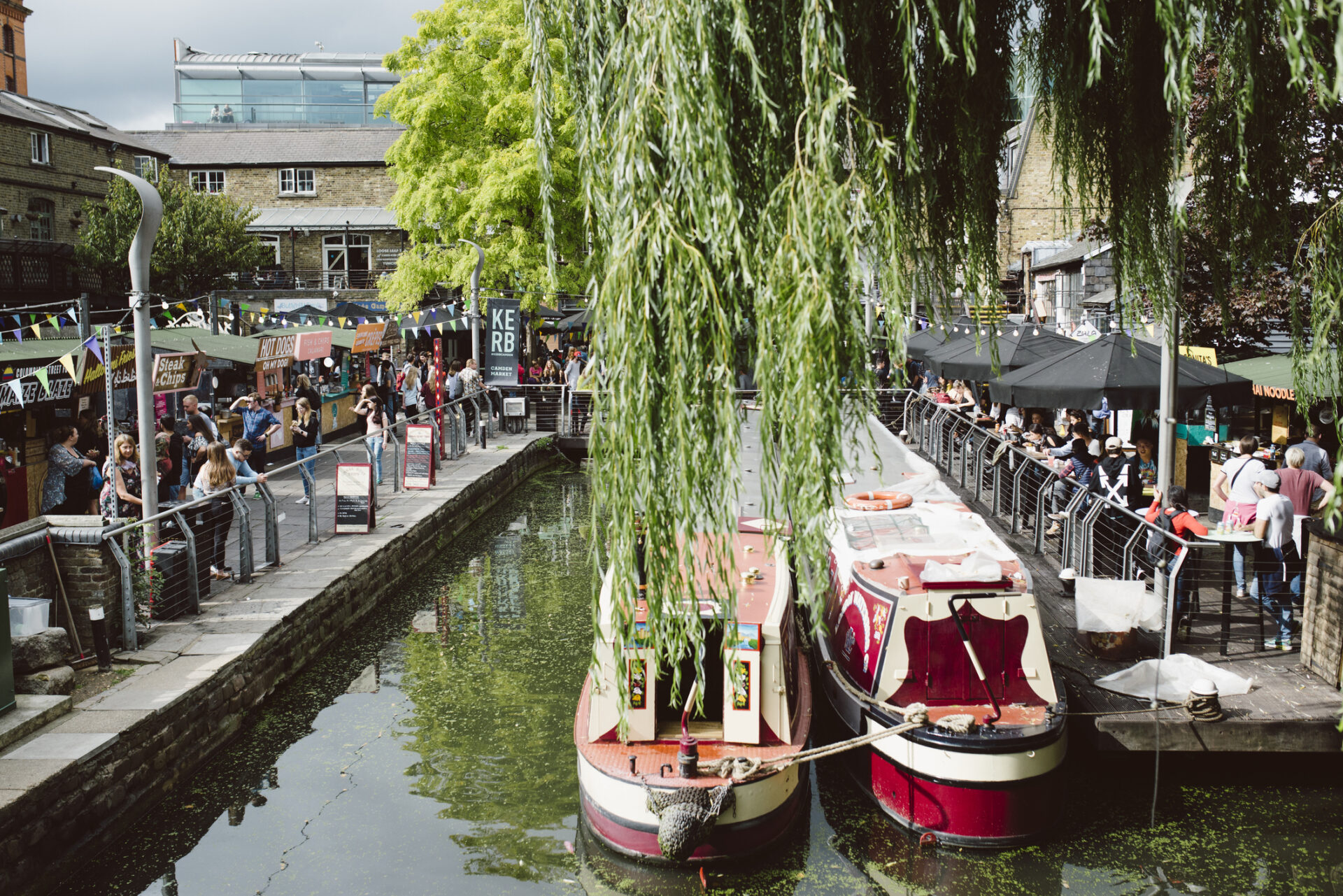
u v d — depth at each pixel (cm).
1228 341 1530
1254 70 529
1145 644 872
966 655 724
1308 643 804
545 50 553
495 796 775
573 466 2469
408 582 1388
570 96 555
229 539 1306
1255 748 710
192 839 702
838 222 440
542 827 729
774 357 460
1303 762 766
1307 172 598
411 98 2734
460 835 716
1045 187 3130
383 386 2522
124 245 3216
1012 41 584
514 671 1044
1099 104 598
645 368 471
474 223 2662
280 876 658
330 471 1861
